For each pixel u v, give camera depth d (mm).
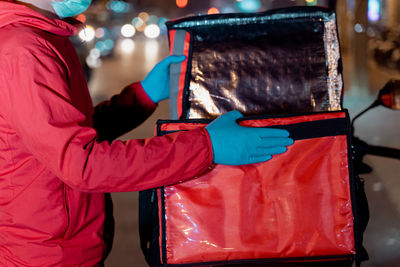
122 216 3936
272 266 1619
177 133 1551
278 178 1595
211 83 1736
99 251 1718
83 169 1426
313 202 1593
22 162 1557
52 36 1594
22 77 1438
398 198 3742
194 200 1597
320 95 1715
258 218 1596
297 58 1736
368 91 6637
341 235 1595
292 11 1781
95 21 14883
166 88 2117
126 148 1462
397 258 3115
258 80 1728
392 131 5094
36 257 1585
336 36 1752
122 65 11641
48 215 1579
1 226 1587
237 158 1523
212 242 1592
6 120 1519
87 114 1719
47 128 1430
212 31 1790
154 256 1685
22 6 1515
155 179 1474
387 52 7398
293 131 1596
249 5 15242
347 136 1594
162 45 16000
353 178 1593
